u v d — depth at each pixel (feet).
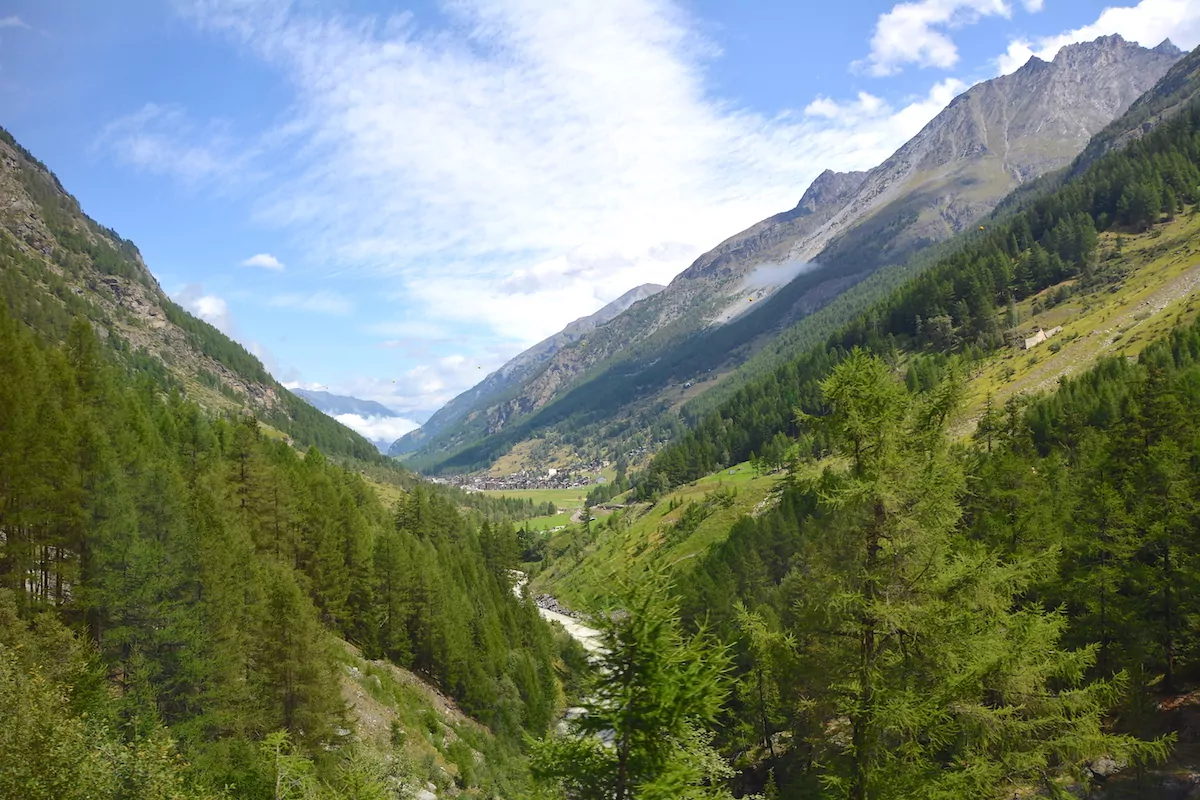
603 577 48.32
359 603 209.67
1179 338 337.11
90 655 88.99
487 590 288.30
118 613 104.58
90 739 64.34
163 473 128.47
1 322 162.71
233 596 120.98
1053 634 64.03
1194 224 633.61
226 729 103.19
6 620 82.94
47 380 150.82
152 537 119.96
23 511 114.21
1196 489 115.03
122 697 93.20
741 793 142.41
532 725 228.22
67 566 114.42
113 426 181.98
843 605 57.21
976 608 59.72
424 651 220.64
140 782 64.13
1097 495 114.32
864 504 58.13
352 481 354.74
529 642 299.79
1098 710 62.13
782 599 181.88
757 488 467.93
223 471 189.06
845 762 56.39
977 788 52.65
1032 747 58.85
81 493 117.60
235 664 110.83
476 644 236.43
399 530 289.94
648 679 44.47
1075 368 451.53
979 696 55.57
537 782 48.21
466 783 153.79
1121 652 104.06
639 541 498.28
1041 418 309.83
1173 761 88.69
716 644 48.83
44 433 119.14
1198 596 105.40
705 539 414.82
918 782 52.08
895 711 51.72
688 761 46.52
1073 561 112.78
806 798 65.26
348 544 214.28
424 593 221.05
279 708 113.60
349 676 160.97
